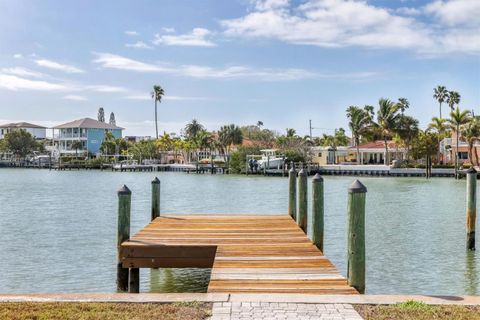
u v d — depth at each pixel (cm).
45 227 2597
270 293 848
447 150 9319
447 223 2727
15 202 4125
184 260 1221
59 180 8050
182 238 1363
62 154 14075
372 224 2689
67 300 766
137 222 2848
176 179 8225
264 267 1040
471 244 1922
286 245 1274
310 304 742
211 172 10194
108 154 13662
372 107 10206
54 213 3281
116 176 9575
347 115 9800
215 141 11662
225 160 11600
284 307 727
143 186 6462
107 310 717
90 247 2012
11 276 1550
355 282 884
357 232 880
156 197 1845
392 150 10038
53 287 1430
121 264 1224
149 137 16675
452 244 2072
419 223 2730
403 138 9150
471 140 7731
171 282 1494
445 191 5238
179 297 779
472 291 1388
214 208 3781
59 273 1588
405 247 2005
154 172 11244
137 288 1224
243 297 777
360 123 9581
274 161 9025
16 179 8381
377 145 10481
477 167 8106
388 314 693
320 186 1342
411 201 4094
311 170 8738
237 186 6444
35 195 4912
